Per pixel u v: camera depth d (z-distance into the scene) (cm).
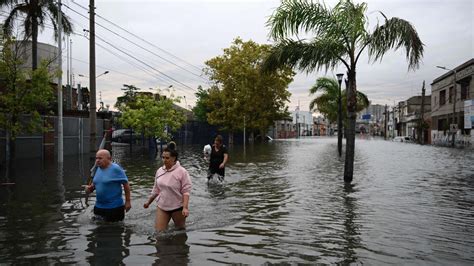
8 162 1382
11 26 2114
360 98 2456
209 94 4434
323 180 1332
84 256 536
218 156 1244
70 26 2223
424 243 608
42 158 1997
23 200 923
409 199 979
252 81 4150
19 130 1432
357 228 694
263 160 2188
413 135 7806
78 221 723
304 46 1257
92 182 751
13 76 1382
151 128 2764
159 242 600
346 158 1305
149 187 1141
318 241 614
